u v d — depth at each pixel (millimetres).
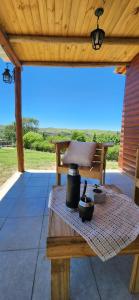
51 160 4980
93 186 1532
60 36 2510
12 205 2133
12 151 6195
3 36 2256
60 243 820
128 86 3715
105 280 1131
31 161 4816
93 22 2195
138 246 860
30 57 3230
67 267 901
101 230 899
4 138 7113
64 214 1051
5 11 1970
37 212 1968
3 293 1048
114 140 6324
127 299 1013
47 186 2777
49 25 2254
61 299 949
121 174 3627
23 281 1124
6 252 1359
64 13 2021
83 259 1300
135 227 933
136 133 3361
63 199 1266
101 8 1918
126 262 1280
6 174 3559
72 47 2855
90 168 2361
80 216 993
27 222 1769
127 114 3775
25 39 2496
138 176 1973
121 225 948
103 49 2939
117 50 2992
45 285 1099
